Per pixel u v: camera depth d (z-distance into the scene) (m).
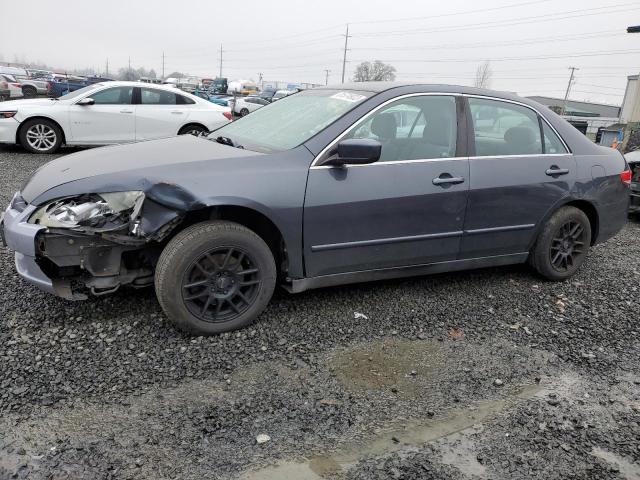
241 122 4.41
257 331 3.41
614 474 2.31
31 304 3.55
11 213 3.21
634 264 5.28
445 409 2.72
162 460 2.24
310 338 3.36
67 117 10.10
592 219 4.68
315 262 3.48
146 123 10.67
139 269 3.37
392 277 3.84
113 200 3.07
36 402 2.57
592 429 2.61
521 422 2.64
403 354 3.24
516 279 4.62
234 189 3.13
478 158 3.92
